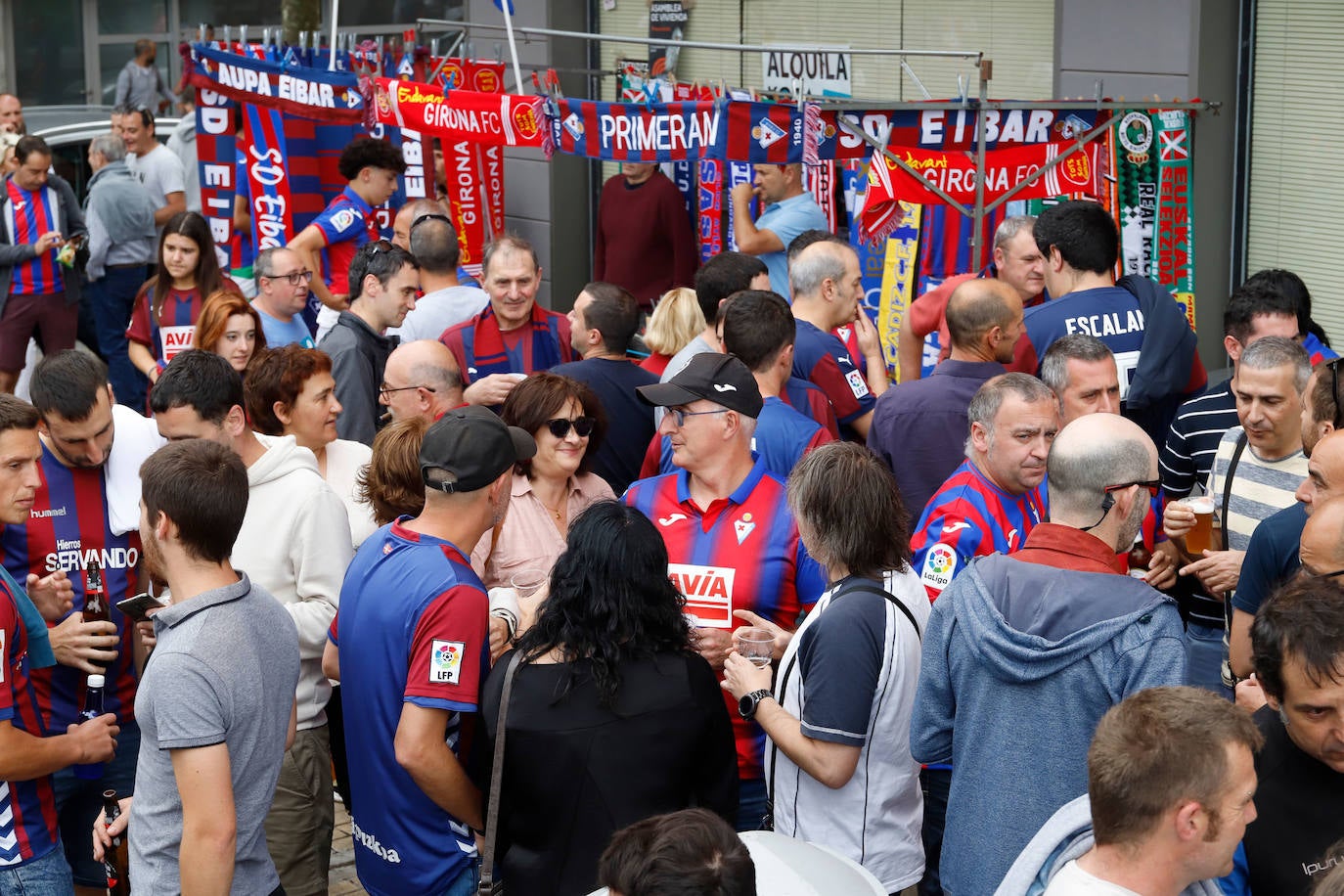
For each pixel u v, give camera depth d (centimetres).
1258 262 773
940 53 641
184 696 325
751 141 643
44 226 1046
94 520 442
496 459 362
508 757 332
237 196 930
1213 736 245
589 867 329
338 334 648
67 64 1969
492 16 1136
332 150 957
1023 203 739
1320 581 284
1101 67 793
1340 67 715
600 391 564
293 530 429
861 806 349
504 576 455
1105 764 249
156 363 807
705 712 337
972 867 329
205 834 325
